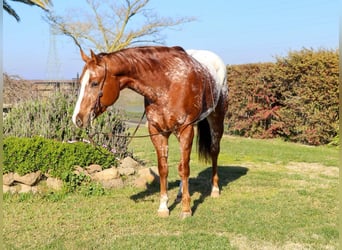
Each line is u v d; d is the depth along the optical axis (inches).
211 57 229.6
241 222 182.2
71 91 284.5
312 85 482.9
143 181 245.8
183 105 177.8
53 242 154.9
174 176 285.7
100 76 163.5
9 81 467.8
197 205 211.5
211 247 150.9
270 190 247.3
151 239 159.0
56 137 258.8
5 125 258.8
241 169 322.0
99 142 267.1
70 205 204.8
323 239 162.9
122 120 288.7
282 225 178.4
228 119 605.6
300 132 513.0
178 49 189.9
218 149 233.8
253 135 573.6
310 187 256.8
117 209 201.5
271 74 530.6
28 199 209.9
